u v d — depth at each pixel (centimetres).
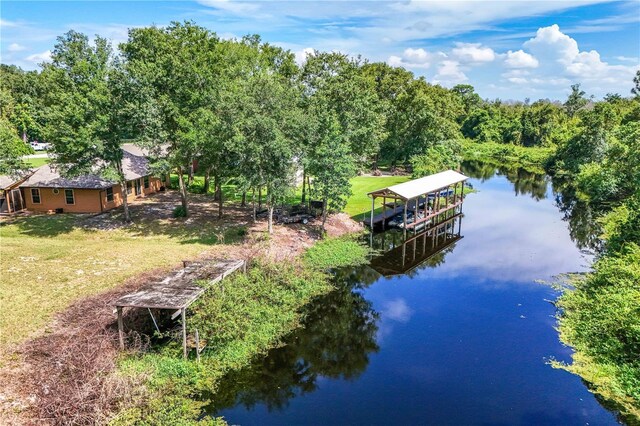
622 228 2397
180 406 1230
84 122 2627
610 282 1883
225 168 2672
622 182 3856
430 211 3669
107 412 1142
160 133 2606
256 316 1698
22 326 1502
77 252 2309
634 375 1343
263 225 2906
